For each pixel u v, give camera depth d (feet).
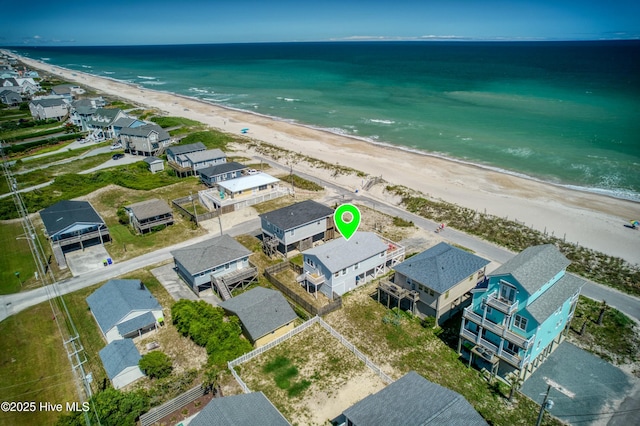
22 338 131.95
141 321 130.52
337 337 129.49
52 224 182.80
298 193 250.37
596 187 251.60
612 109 424.87
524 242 188.03
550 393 109.09
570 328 133.18
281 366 118.32
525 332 106.42
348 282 153.17
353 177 268.62
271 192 239.09
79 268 172.55
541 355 119.03
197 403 104.94
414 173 280.92
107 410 94.89
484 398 107.34
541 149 317.83
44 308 146.82
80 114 398.83
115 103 522.88
